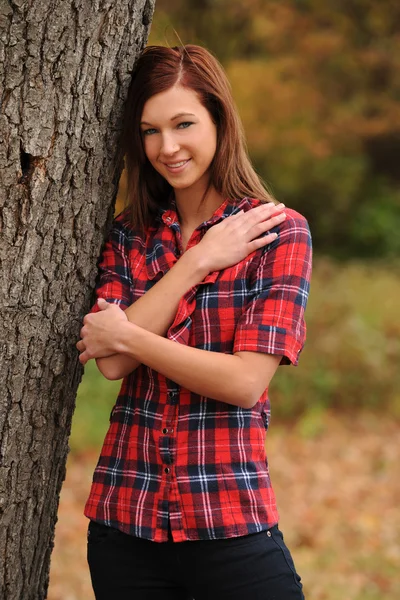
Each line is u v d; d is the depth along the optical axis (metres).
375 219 17.59
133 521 2.77
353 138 16.27
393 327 11.17
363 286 12.58
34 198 2.79
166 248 2.95
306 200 17.22
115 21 2.83
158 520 2.75
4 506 2.97
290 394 10.04
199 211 3.02
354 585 5.79
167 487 2.75
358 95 15.99
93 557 2.90
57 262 2.90
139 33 2.94
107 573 2.86
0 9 2.65
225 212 2.97
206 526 2.71
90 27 2.78
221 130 2.91
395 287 12.83
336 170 16.92
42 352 2.93
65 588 5.65
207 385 2.67
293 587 2.77
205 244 2.81
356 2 15.67
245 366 2.69
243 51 15.45
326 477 8.20
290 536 6.73
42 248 2.85
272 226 2.84
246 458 2.77
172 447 2.76
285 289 2.78
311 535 6.75
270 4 15.10
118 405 2.93
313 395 10.09
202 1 14.84
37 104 2.74
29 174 2.78
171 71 2.80
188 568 2.77
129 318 2.79
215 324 2.79
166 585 2.85
